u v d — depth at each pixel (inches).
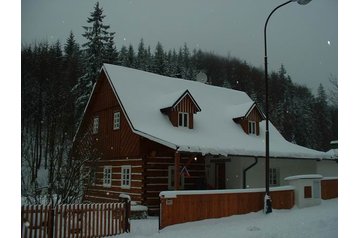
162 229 551.8
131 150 847.1
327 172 1269.7
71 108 1171.9
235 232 523.8
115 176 909.2
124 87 933.2
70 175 620.4
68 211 474.3
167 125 866.8
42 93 1910.7
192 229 553.9
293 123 2758.4
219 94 1198.3
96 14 1819.6
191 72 3056.1
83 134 919.7
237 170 926.4
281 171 1027.3
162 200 562.6
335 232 522.0
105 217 507.8
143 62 2810.0
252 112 1063.0
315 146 2741.1
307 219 626.8
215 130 954.7
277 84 3125.0
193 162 940.0
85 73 1692.9
